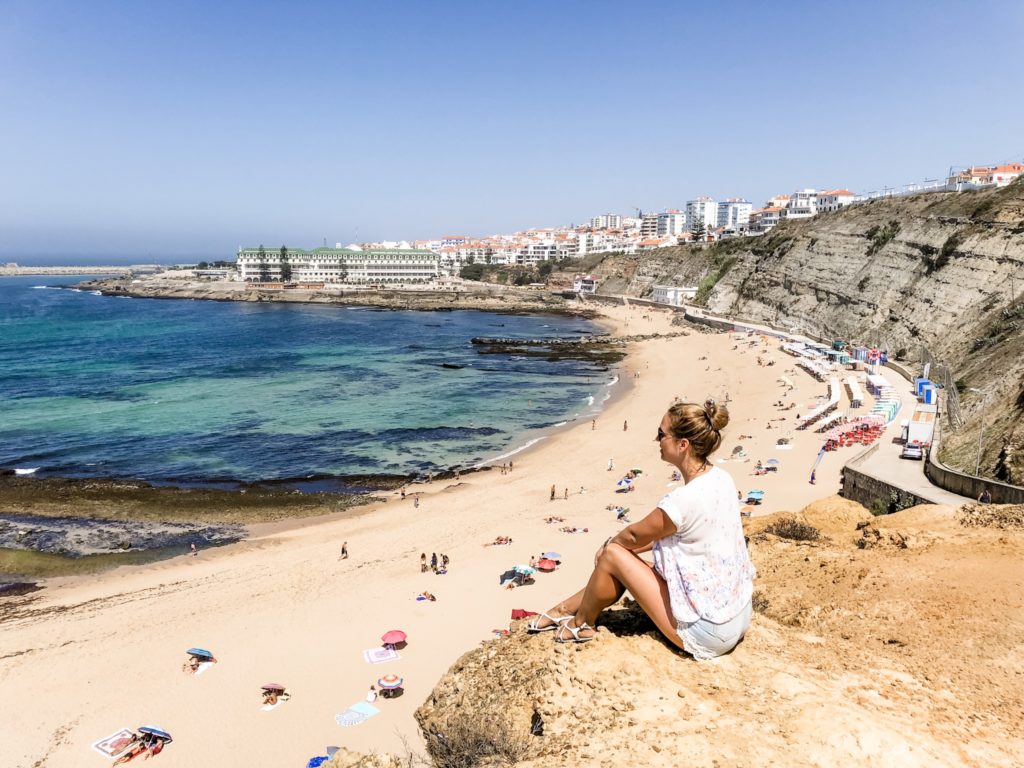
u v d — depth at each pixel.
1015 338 58.59
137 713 25.48
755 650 6.41
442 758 6.25
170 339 135.25
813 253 122.56
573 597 6.86
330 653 29.17
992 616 8.84
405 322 172.75
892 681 6.41
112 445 62.09
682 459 5.62
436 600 33.53
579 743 5.31
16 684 27.28
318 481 53.41
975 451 41.38
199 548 41.09
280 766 22.72
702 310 152.62
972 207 86.50
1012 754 5.43
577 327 161.62
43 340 131.75
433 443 63.66
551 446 62.50
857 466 41.78
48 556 40.00
